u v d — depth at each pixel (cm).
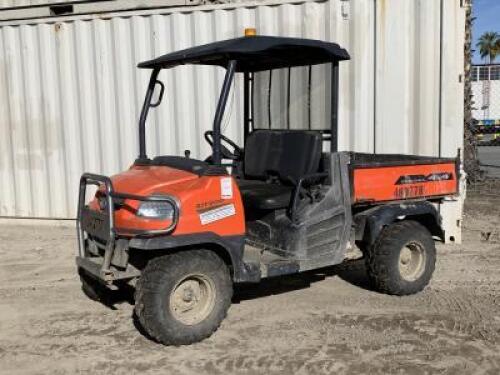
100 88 803
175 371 387
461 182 705
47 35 814
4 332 459
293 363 396
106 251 418
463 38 686
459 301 511
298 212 479
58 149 834
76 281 584
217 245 438
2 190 862
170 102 786
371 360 398
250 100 559
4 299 533
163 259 413
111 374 385
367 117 725
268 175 526
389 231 516
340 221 493
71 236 779
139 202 415
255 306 504
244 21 747
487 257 649
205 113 773
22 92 837
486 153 2038
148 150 800
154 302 407
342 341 430
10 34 829
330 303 510
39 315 492
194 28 762
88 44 804
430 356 403
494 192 1082
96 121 815
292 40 455
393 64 707
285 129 528
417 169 529
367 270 528
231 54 439
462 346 418
